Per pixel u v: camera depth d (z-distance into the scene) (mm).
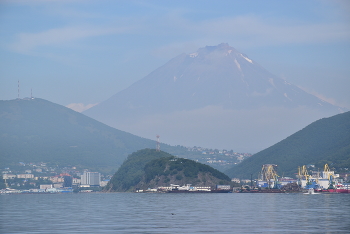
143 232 123125
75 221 155375
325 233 119500
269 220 154250
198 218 164125
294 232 121688
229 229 128750
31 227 136500
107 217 171500
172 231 125000
